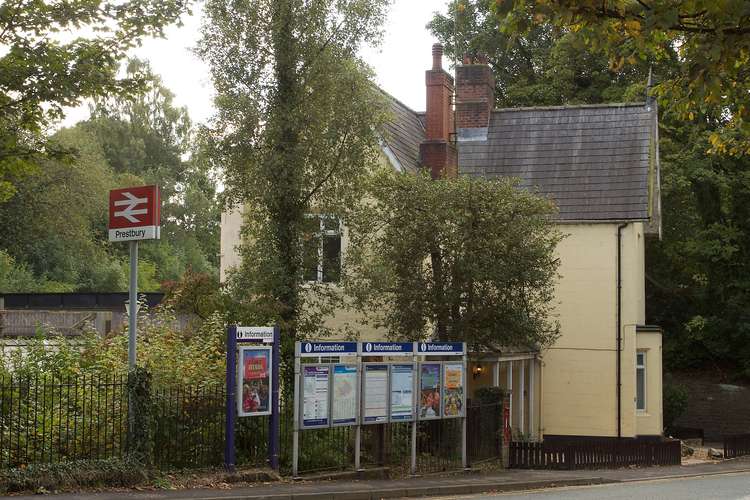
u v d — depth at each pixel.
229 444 15.08
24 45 14.35
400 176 21.62
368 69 19.23
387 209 21.48
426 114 28.62
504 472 20.45
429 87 28.59
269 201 18.55
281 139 18.59
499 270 20.45
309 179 18.89
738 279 40.12
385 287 20.05
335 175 19.33
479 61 34.84
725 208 39.28
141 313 19.64
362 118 18.98
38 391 14.40
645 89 35.28
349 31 19.05
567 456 22.62
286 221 19.00
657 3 10.07
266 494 13.59
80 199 54.78
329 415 16.23
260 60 18.98
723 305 41.81
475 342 21.69
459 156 33.19
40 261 57.84
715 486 17.94
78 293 39.91
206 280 21.47
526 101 43.12
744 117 13.38
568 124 33.28
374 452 17.92
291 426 17.06
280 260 18.83
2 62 14.16
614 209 30.08
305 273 19.34
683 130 36.25
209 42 18.95
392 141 27.17
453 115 30.27
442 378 18.73
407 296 20.92
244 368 15.19
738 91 13.17
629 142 32.06
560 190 31.09
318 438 17.36
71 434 14.05
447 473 18.72
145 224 13.95
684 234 40.06
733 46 10.39
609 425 29.45
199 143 19.08
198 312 21.28
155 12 14.98
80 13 14.67
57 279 57.09
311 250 19.25
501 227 20.73
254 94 18.97
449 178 21.94
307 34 18.86
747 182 36.16
